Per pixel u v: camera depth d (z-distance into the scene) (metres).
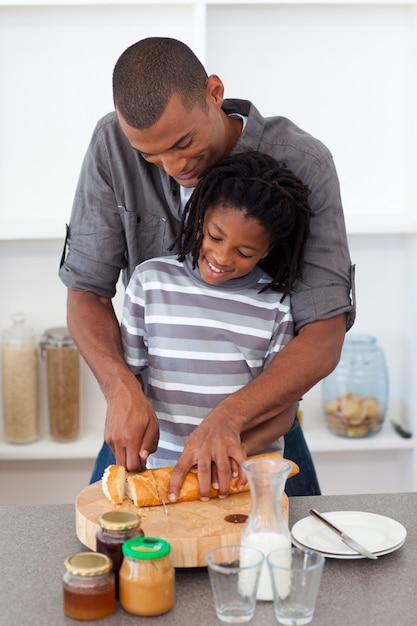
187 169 1.69
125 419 1.62
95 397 3.13
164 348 1.82
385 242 3.11
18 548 1.50
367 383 2.98
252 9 2.92
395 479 3.24
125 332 1.87
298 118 3.00
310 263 1.83
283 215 1.64
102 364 1.77
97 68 2.95
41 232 2.79
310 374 1.75
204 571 1.42
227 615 1.26
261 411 1.67
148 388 1.87
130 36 2.93
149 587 1.26
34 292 3.07
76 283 1.98
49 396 2.98
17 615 1.28
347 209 3.07
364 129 3.03
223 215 1.62
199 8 2.73
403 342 3.16
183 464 1.55
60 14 2.91
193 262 1.80
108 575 1.28
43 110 2.96
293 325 1.86
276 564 1.26
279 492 1.33
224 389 1.81
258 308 1.82
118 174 1.92
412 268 3.02
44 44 2.92
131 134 1.63
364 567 1.43
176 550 1.38
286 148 1.83
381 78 3.00
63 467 3.18
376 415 3.00
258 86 2.97
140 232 1.98
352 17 2.96
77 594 1.26
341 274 1.84
